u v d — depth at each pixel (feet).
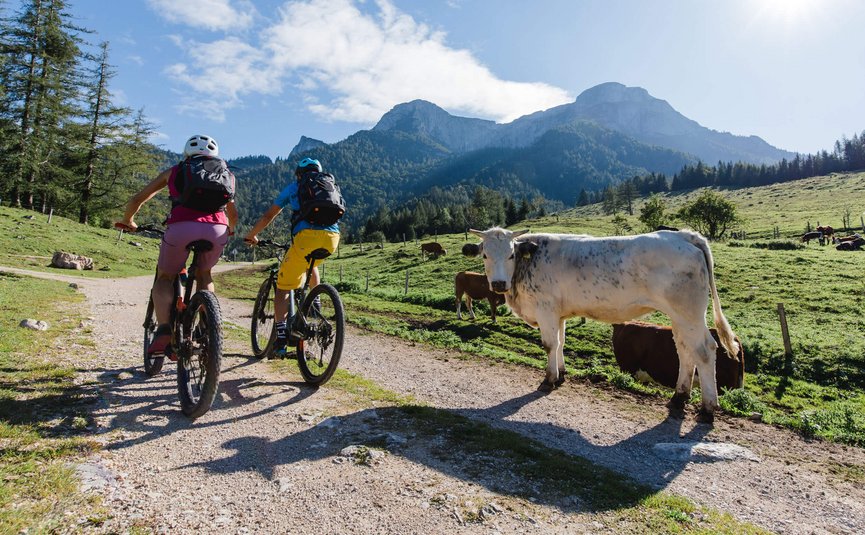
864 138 577.43
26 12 139.03
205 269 15.69
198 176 13.87
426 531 9.42
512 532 9.64
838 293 69.92
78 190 157.58
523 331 55.88
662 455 15.44
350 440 13.67
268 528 9.09
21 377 16.26
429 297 80.53
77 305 35.45
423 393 20.44
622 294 20.94
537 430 16.83
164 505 9.52
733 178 601.21
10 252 85.20
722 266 96.07
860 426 19.57
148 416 14.21
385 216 499.51
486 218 342.64
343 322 17.38
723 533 10.53
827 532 11.25
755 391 37.60
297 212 17.46
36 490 9.27
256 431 13.84
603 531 10.06
